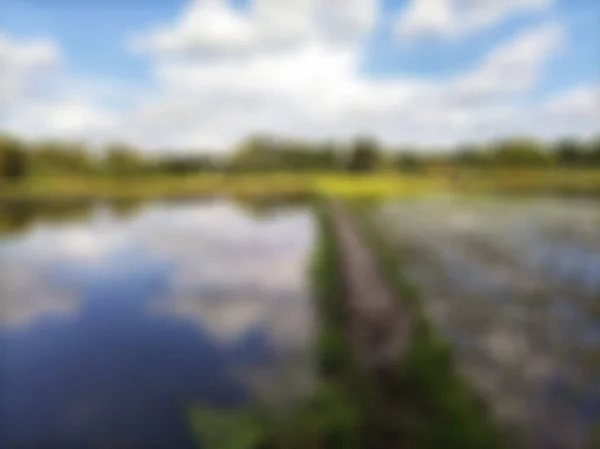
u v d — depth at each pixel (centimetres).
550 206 2631
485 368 752
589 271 1352
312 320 1035
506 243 1764
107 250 2006
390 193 2792
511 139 2758
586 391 697
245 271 1569
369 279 1120
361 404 554
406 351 671
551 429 611
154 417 789
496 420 616
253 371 870
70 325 1180
